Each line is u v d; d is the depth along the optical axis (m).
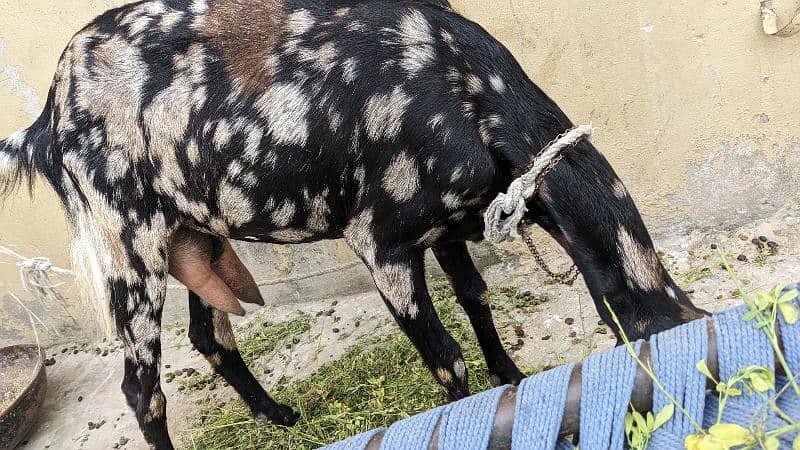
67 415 3.88
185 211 2.68
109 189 2.64
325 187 2.48
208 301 2.98
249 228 2.69
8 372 4.02
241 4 2.52
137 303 2.78
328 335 3.76
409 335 2.55
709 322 1.02
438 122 2.24
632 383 0.98
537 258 2.47
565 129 2.21
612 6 3.15
